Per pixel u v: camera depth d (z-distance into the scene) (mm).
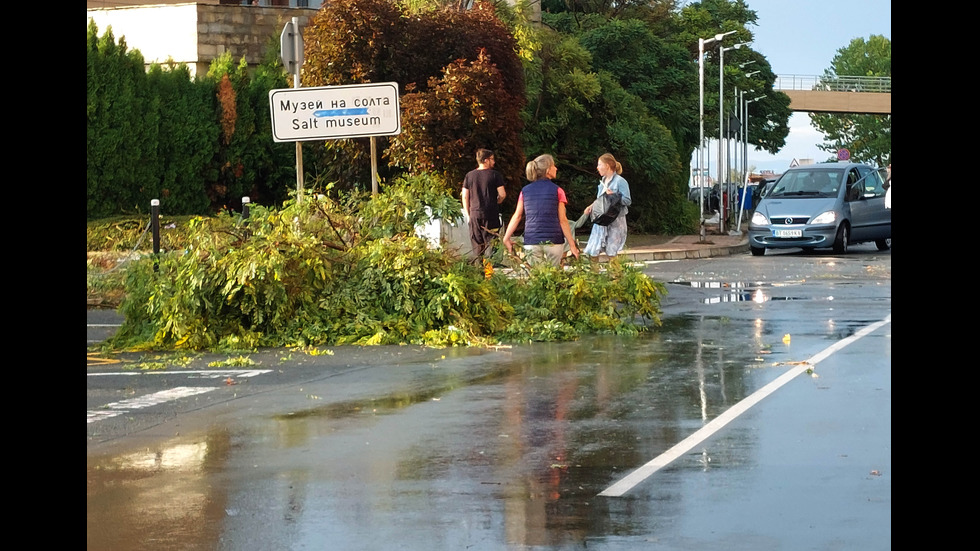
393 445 8836
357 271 15547
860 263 28438
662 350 13875
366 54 31672
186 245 15836
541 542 6316
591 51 57031
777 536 6355
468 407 10352
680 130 58188
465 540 6387
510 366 12836
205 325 14906
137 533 6645
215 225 15930
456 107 30641
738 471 7801
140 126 34500
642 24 57938
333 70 31844
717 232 50938
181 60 39625
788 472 7746
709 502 7051
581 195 46812
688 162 62656
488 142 31297
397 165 31672
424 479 7762
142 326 15141
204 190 36031
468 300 15359
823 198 32594
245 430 9531
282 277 14953
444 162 30562
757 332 15359
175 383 12031
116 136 34031
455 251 16797
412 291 15281
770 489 7324
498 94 30719
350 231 16453
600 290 16031
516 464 8141
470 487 7523
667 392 10906
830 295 20219
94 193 33875
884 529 6449
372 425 9633
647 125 49188
